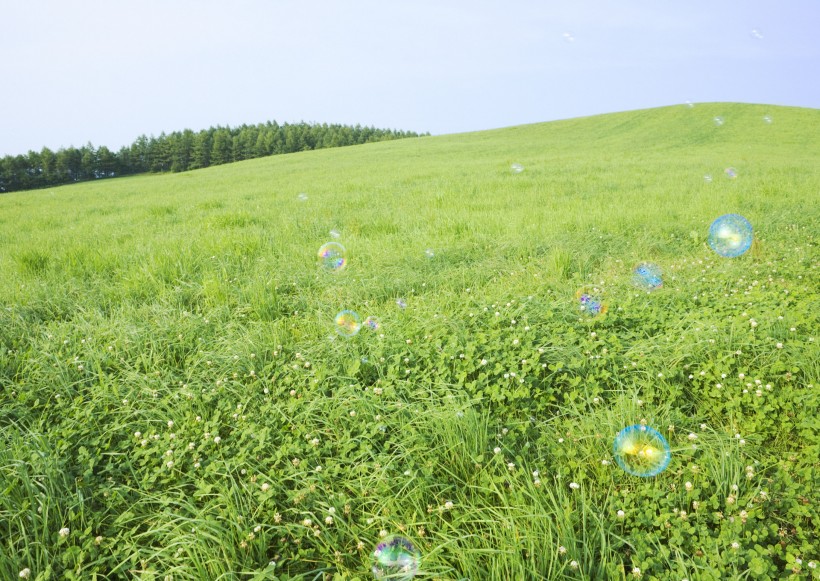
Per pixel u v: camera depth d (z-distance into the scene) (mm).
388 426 3412
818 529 2488
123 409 3697
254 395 3850
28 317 5434
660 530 2504
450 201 12359
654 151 33156
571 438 3195
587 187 14516
